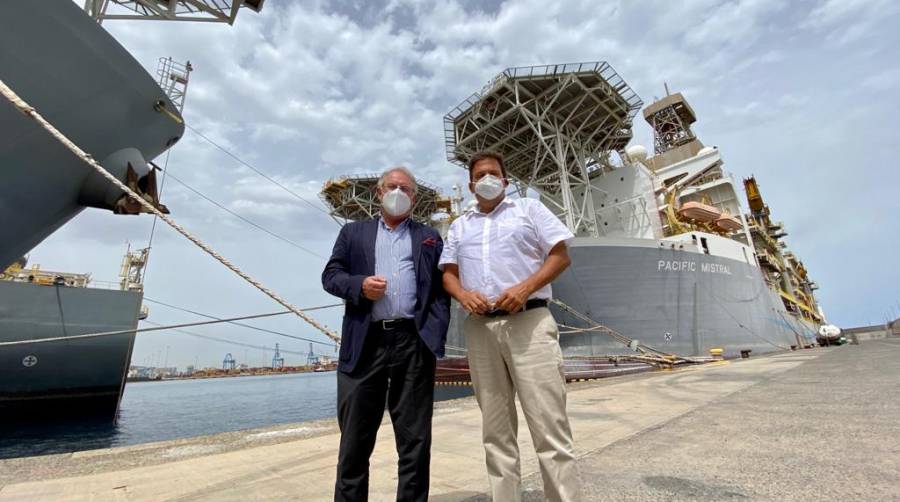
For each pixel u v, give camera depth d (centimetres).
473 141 2347
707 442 331
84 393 1240
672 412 508
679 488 230
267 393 3169
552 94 2062
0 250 524
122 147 604
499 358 198
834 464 249
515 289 186
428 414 202
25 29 450
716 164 2706
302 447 428
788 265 4100
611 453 321
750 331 1944
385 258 218
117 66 551
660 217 2083
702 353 1630
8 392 1138
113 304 1301
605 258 1525
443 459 347
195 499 269
